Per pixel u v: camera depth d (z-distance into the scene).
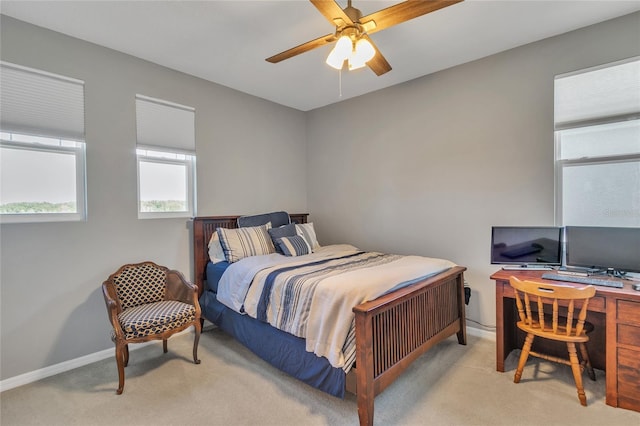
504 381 2.22
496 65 2.88
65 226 2.46
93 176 2.60
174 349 2.79
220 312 2.89
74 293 2.49
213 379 2.29
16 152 2.30
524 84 2.74
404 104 3.47
